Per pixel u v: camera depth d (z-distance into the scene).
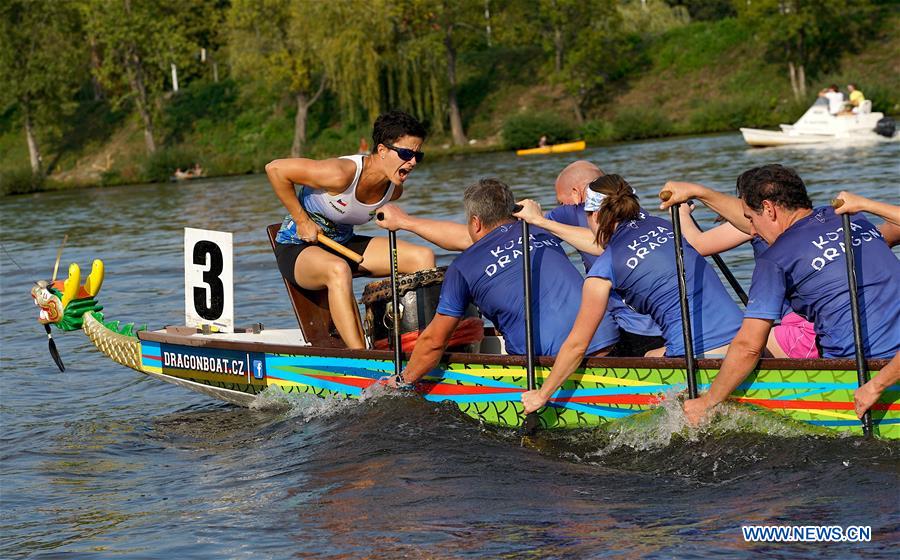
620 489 5.83
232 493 6.25
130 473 6.88
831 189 20.70
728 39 58.91
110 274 17.31
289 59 56.19
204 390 8.48
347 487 6.15
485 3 57.12
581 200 7.64
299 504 5.94
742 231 6.47
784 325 6.73
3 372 10.44
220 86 64.75
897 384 5.81
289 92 60.50
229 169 56.19
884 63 53.44
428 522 5.51
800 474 5.74
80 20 62.03
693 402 6.14
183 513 5.97
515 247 6.80
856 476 5.61
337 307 7.66
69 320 9.08
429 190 30.38
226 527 5.67
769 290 5.80
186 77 67.56
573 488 5.90
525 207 6.67
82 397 9.19
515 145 54.62
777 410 6.14
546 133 54.28
